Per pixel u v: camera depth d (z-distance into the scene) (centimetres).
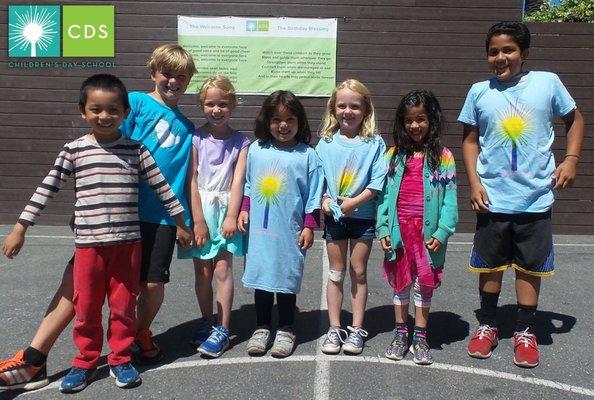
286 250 407
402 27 753
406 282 402
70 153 361
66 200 787
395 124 409
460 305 509
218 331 412
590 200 766
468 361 403
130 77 768
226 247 411
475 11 749
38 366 366
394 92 761
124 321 367
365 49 756
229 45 756
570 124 418
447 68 757
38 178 786
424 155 400
